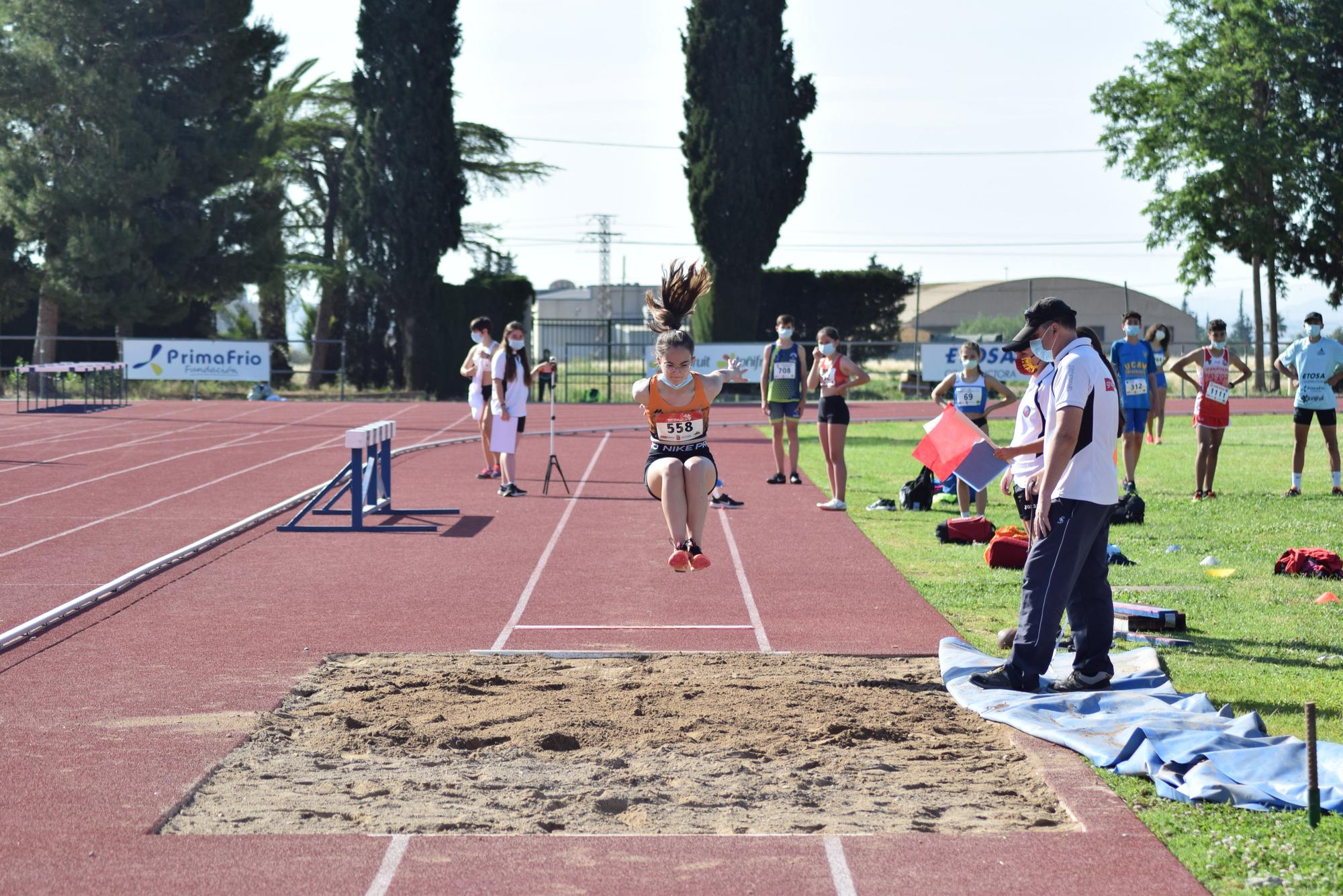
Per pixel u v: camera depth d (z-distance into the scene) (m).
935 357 42.66
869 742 6.11
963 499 13.55
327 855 4.66
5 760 5.79
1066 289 84.56
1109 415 6.78
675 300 8.38
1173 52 46.56
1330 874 4.42
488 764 5.79
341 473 13.79
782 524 13.55
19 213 37.75
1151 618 8.34
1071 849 4.72
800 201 43.62
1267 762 5.45
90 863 4.58
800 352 16.97
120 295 38.41
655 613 9.19
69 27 37.53
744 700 6.77
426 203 43.41
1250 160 45.03
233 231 41.75
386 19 42.72
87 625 8.75
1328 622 8.56
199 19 39.22
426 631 8.59
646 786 5.48
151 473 18.48
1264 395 45.62
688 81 42.44
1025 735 6.13
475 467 19.39
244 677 7.33
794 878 4.46
